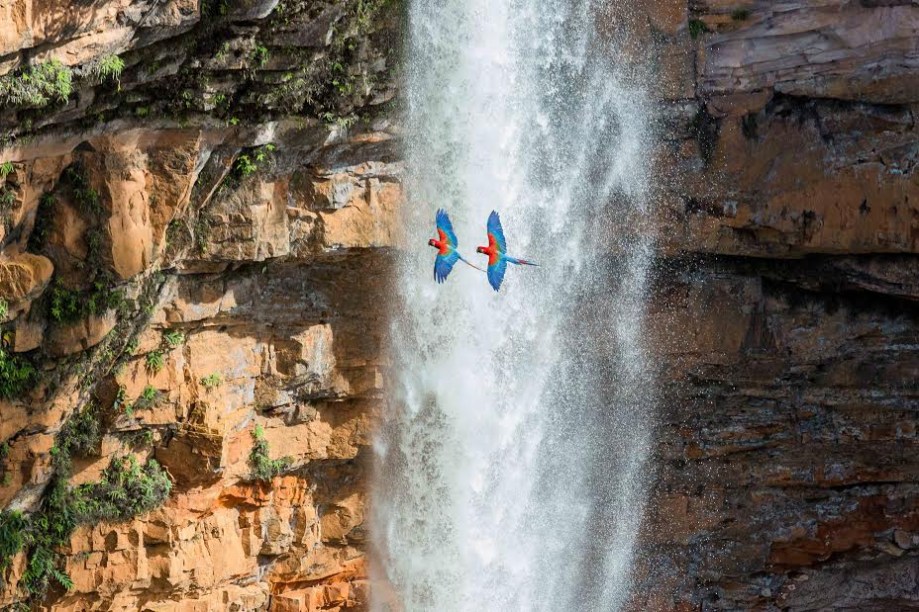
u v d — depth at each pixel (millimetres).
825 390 79812
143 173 58094
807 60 69875
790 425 80062
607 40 70188
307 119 62281
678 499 80750
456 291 71500
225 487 68312
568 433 77500
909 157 71812
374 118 64750
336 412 71438
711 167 72812
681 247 74250
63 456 62844
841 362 79188
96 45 51062
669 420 79125
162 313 63312
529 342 74500
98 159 56656
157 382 64125
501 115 69188
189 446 65562
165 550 66125
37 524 62938
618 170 72938
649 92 71562
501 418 75062
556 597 79562
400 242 68250
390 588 75188
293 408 69562
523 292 73375
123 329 61594
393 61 63625
